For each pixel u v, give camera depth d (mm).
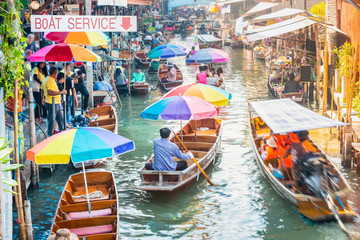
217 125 15422
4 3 7770
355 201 10133
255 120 14258
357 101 13883
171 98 12031
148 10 68062
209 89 13391
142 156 13875
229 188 11352
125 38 40781
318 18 22266
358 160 11508
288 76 21922
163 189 10344
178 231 9266
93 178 10594
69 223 8234
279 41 30766
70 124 15180
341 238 8664
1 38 7883
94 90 20438
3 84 7746
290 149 10023
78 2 20625
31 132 10594
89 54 13086
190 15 96062
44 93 13195
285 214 9875
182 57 41625
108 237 7672
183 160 11312
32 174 11156
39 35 18953
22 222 8055
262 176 12086
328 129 15625
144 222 9688
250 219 9711
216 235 9070
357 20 15891
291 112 10719
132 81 24250
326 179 9156
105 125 15320
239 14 56000
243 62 36281
